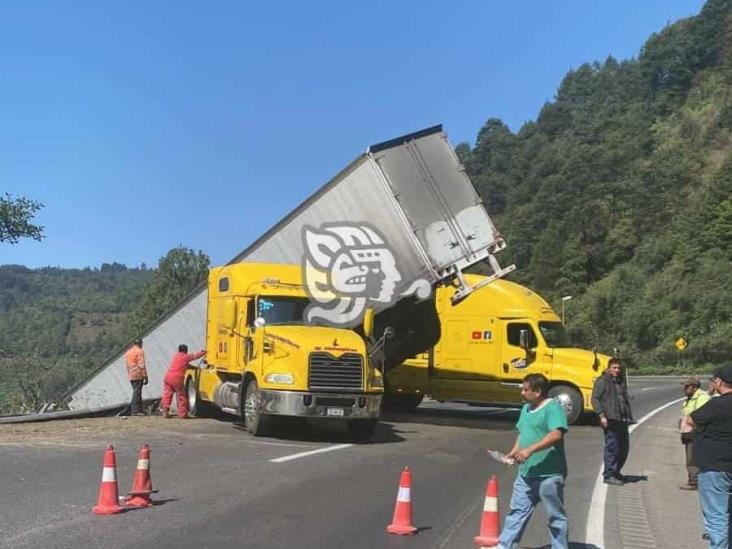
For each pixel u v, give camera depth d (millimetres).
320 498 8711
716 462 6473
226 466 10648
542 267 98500
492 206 139000
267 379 13758
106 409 19984
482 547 6781
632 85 155375
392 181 16109
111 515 7500
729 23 146500
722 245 80500
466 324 20328
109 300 92250
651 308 75812
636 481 11188
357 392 13711
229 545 6543
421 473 10828
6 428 14930
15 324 41469
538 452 6297
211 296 17484
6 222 29984
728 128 115562
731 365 6625
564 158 122812
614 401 10914
